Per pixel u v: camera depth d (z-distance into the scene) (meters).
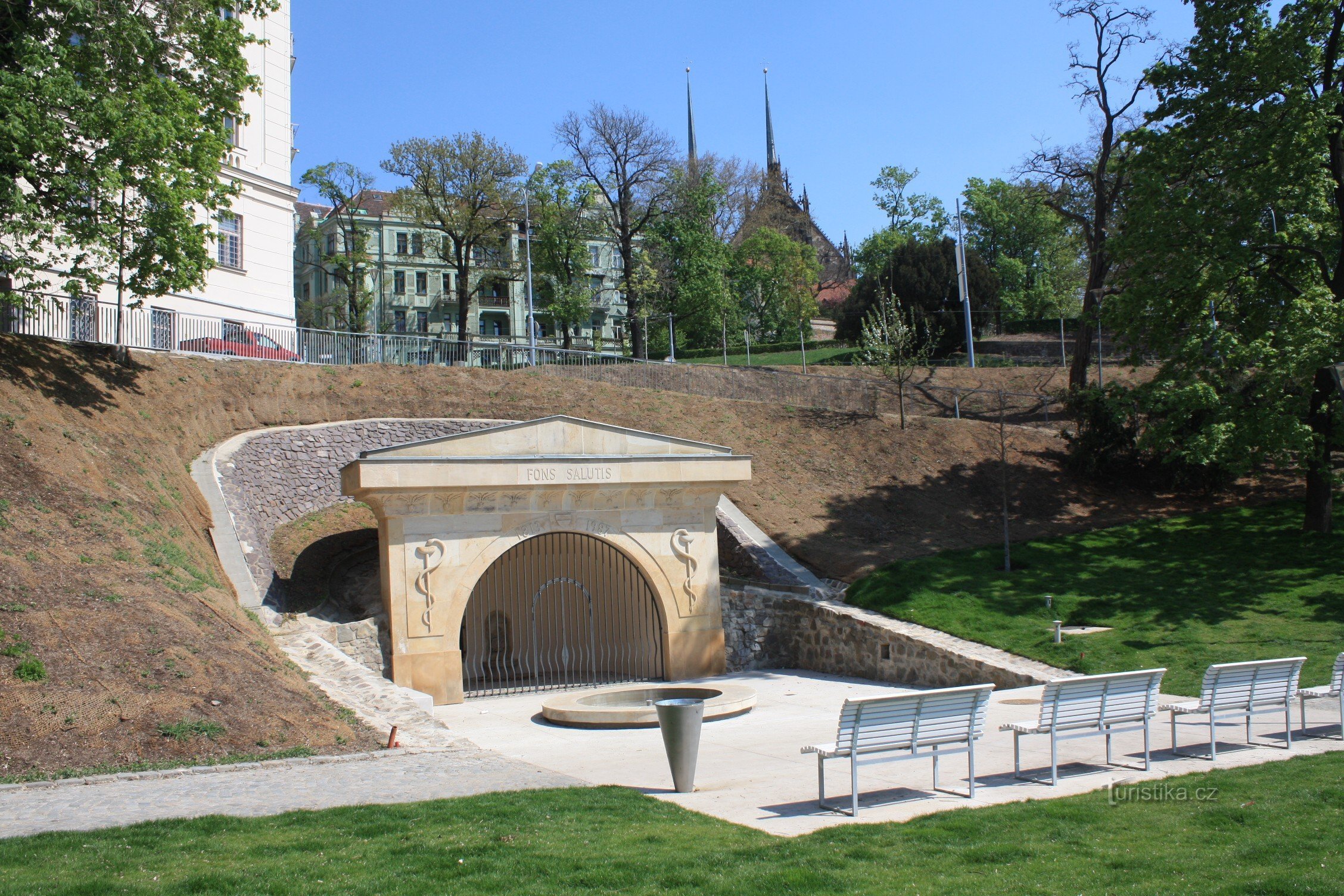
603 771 11.91
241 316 36.78
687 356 64.19
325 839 7.70
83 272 22.78
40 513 15.89
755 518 28.69
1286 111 24.19
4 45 21.59
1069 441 33.44
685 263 59.22
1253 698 11.07
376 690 15.87
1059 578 24.44
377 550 25.70
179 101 23.28
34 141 20.52
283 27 39.44
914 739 9.34
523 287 73.44
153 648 13.56
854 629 22.36
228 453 25.47
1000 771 10.62
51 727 11.55
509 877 6.57
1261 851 6.71
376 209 73.88
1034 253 75.56
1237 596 21.97
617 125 54.59
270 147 38.62
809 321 73.31
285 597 21.52
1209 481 30.80
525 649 25.28
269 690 13.88
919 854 7.04
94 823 8.67
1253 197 24.81
